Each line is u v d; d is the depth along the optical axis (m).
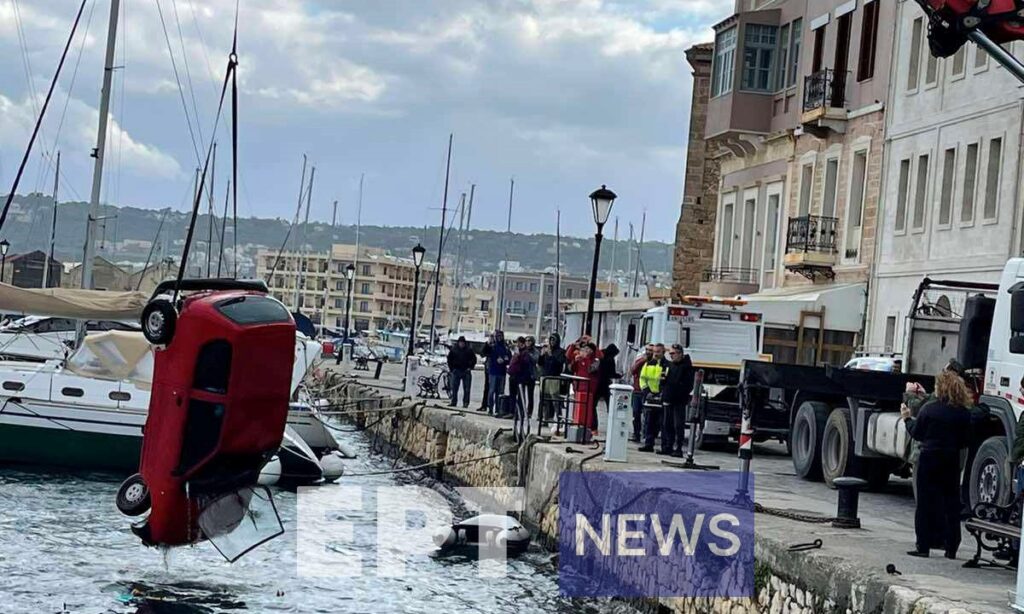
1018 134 33.94
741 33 49.47
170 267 73.56
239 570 20.59
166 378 17.11
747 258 51.91
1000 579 13.16
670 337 32.19
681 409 25.47
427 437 37.41
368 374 65.56
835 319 41.31
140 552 21.38
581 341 27.77
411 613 18.47
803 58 47.09
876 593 12.38
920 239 38.59
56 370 29.66
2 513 24.08
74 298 29.72
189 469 17.06
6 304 29.69
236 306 16.98
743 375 23.34
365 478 33.91
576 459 23.12
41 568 19.80
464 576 21.12
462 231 131.75
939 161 37.81
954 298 23.17
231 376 16.86
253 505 18.25
